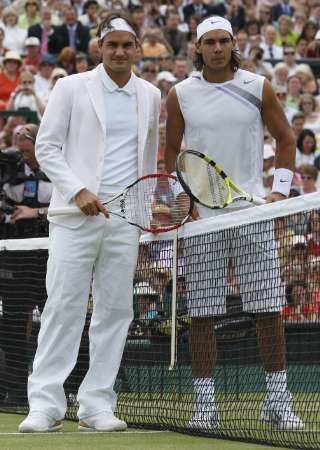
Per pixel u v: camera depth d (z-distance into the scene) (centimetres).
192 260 991
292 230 983
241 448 830
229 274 977
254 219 910
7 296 1223
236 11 3125
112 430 943
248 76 1021
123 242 950
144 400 1047
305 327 1009
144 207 957
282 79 2642
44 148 945
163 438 897
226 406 986
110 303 955
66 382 1130
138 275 1045
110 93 954
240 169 1019
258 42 2936
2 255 1227
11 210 1384
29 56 2628
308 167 2050
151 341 1042
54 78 2319
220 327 1030
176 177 955
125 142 954
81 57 2423
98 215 939
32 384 945
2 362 1228
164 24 3012
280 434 893
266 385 966
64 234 941
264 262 952
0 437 900
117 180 948
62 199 950
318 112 2531
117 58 938
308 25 2992
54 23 2902
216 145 1016
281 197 1024
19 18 2866
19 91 2258
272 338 964
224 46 997
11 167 1415
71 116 952
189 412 982
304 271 997
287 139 1028
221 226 944
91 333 966
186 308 1002
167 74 2333
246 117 1013
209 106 1018
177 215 977
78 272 938
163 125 1942
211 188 976
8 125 1989
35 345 1181
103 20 946
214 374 997
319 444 827
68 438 893
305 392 969
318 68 2844
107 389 955
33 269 1182
